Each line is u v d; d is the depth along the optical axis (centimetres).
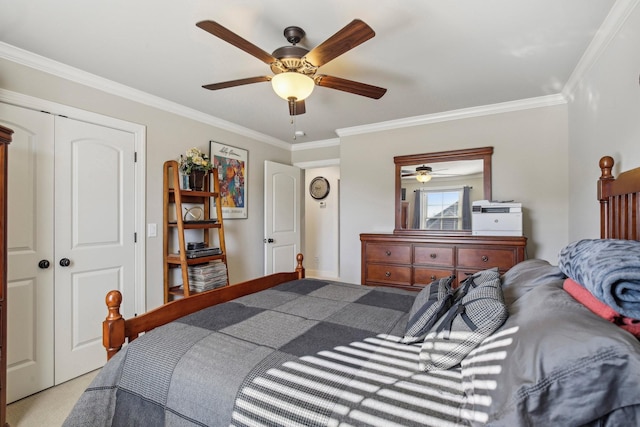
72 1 155
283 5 159
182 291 286
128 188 266
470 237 283
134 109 271
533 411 67
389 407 81
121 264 261
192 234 325
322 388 90
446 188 331
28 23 174
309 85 183
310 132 405
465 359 96
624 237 146
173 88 264
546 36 185
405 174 352
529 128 296
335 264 597
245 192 390
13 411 190
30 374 207
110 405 113
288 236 439
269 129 391
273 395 90
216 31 141
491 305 104
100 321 246
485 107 308
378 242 323
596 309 87
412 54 206
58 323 222
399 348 118
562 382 66
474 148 316
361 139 383
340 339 125
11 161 200
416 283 304
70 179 230
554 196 286
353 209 388
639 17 146
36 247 212
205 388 99
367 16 167
